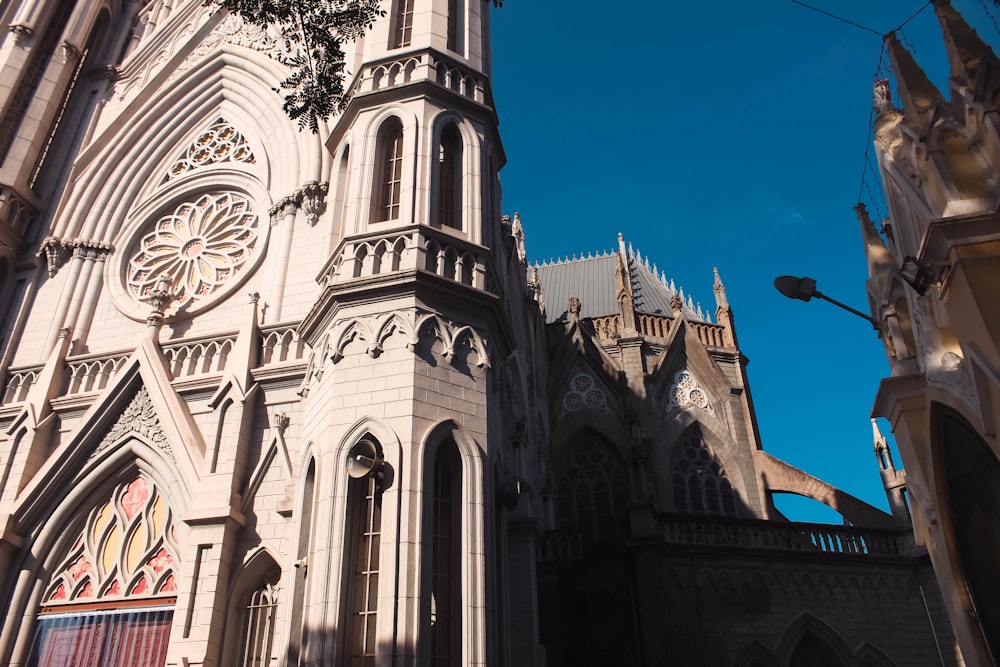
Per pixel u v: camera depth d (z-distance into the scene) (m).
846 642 26.52
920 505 16.19
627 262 50.09
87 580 17.89
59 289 23.44
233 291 21.98
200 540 16.42
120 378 19.66
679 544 27.08
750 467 37.75
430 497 13.14
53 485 18.66
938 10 13.99
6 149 25.53
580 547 28.34
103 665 16.61
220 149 25.56
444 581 13.14
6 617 17.30
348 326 14.98
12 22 28.14
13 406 20.59
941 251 12.61
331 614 12.16
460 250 16.31
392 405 13.84
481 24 21.06
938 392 14.41
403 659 11.51
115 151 25.95
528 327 32.06
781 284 15.69
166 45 28.89
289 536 16.55
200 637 15.28
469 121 18.48
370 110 18.09
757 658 25.77
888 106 16.72
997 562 13.61
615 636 25.73
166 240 24.30
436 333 14.86
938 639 27.08
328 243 17.59
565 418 38.88
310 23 16.83
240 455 17.59
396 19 20.16
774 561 27.62
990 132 12.46
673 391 40.12
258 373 18.81
